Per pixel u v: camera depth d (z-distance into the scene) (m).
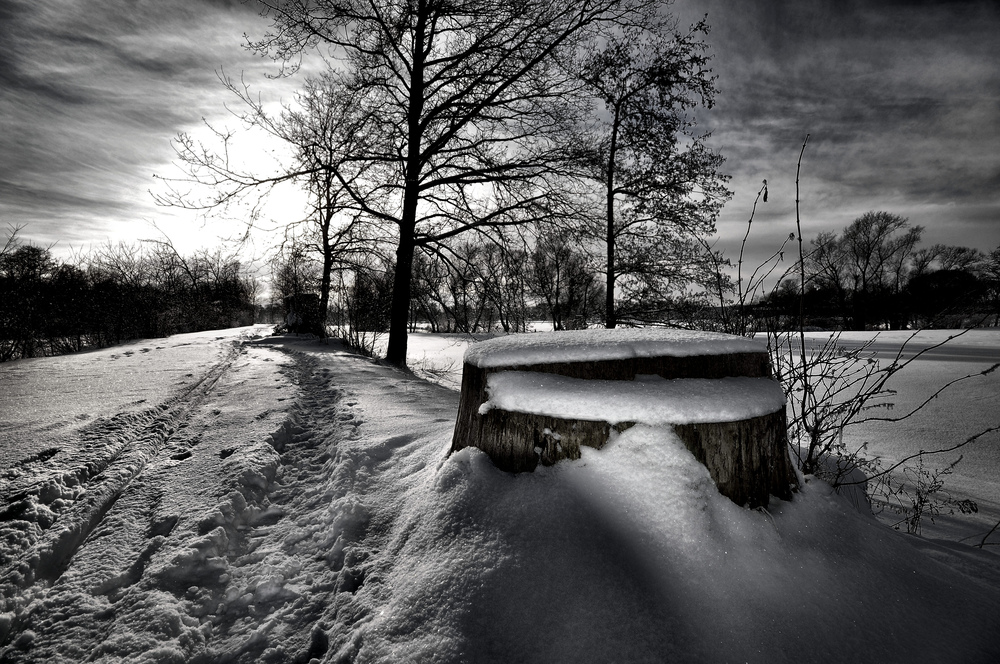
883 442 6.77
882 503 4.15
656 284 15.52
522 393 2.07
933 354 12.06
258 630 1.70
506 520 1.87
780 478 2.06
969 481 5.36
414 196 11.59
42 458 2.99
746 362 2.19
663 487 1.84
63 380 5.80
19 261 10.84
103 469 3.00
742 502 1.91
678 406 1.91
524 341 2.30
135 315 14.87
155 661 1.54
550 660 1.40
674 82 14.48
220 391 5.55
